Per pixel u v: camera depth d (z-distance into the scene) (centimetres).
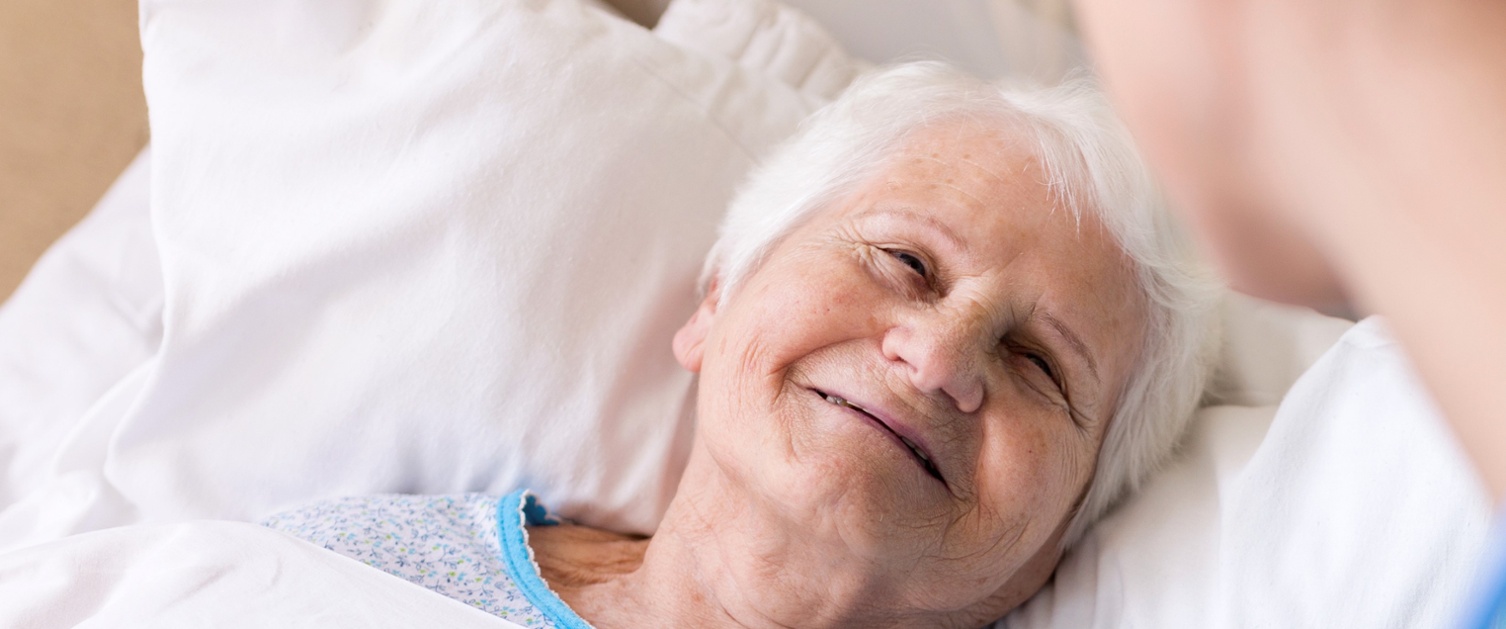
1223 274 36
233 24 134
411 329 125
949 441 96
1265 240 33
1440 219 27
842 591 100
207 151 131
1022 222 100
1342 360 102
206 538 98
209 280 127
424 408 124
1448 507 88
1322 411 102
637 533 129
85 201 189
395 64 132
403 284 126
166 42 134
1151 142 32
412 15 132
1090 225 101
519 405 124
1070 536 116
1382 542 92
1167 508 112
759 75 141
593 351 126
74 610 94
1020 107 105
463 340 124
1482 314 26
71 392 150
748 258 112
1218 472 111
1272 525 100
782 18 149
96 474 133
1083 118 102
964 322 95
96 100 187
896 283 98
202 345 127
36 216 188
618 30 136
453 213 125
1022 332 101
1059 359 102
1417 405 94
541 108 128
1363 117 28
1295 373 122
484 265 125
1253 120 30
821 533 95
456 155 126
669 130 132
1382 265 28
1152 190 99
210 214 130
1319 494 99
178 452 128
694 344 120
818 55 148
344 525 112
